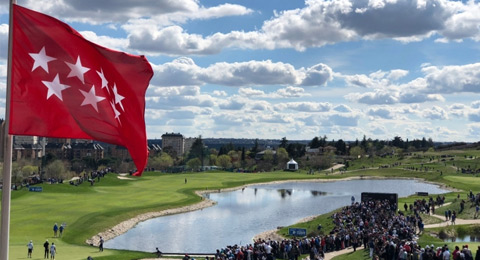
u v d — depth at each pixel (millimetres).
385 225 70438
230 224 94688
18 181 174250
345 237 61812
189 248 73000
